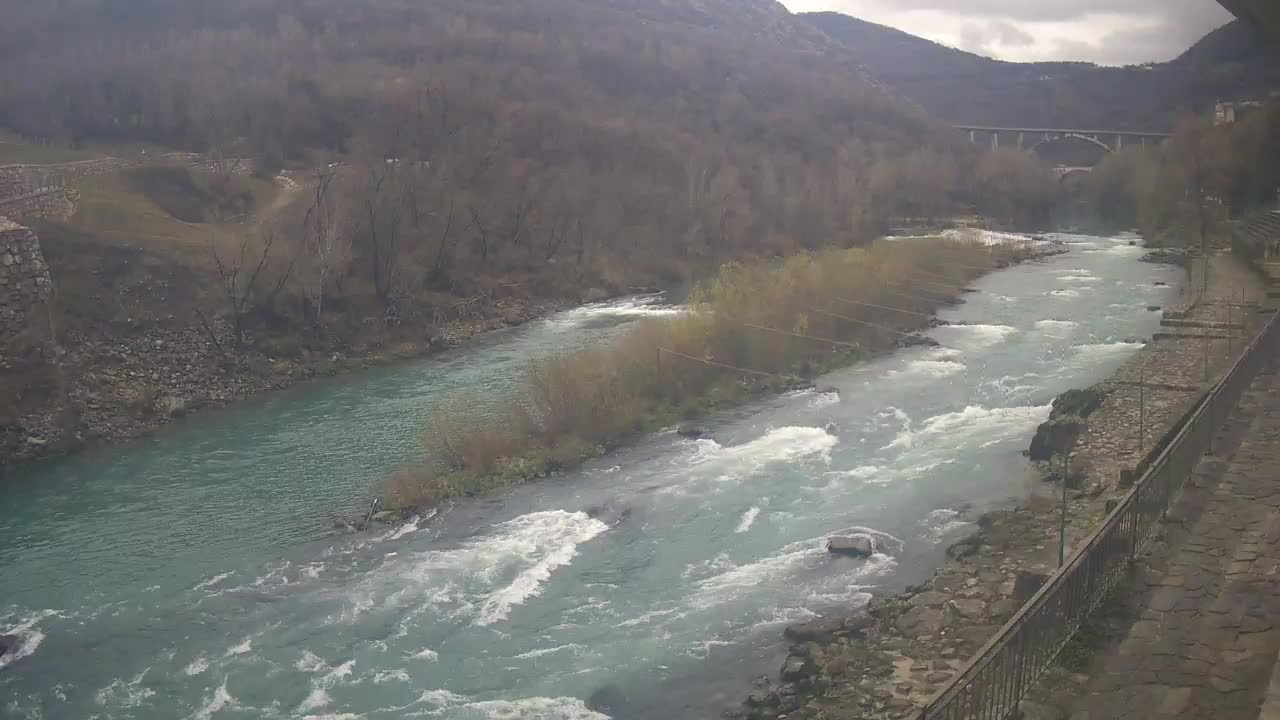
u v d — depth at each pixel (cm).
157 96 10975
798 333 5366
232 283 5894
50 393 4791
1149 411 3634
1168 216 10425
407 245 7581
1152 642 1630
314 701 2391
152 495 3903
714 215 9919
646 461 3931
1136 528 1942
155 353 5450
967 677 1523
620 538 3206
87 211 6544
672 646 2502
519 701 2320
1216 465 2377
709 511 3362
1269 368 3238
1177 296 6806
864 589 2689
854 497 3375
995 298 7006
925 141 16450
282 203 8019
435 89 11881
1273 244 7175
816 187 11019
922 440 3906
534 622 2698
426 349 6369
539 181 9575
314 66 13938
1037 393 4466
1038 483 3269
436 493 3681
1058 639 1638
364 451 4350
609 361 4691
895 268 6806
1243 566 1855
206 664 2588
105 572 3189
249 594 2975
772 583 2791
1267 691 1404
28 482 4119
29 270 4991
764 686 2259
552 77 15462
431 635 2667
